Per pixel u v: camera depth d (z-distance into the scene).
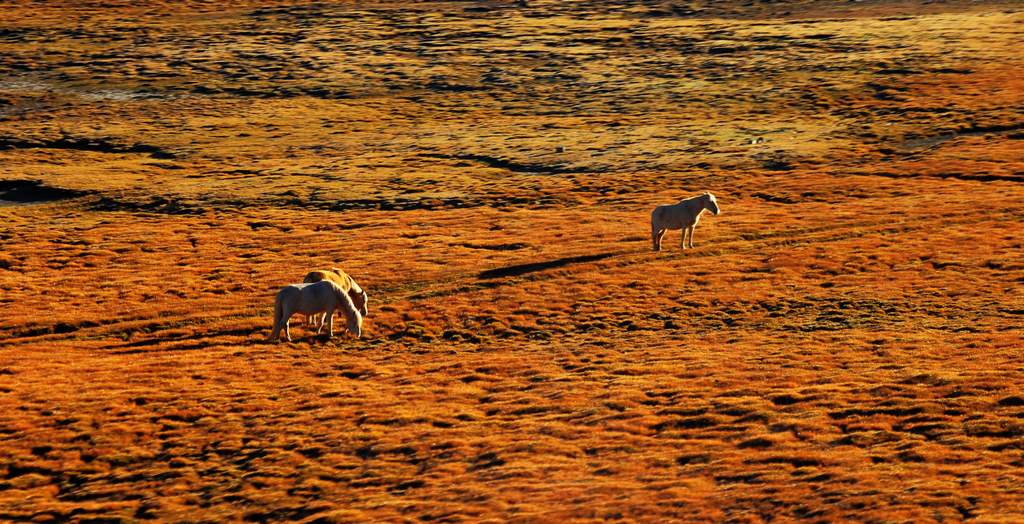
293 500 69.75
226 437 82.50
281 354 106.56
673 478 69.06
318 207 198.88
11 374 103.19
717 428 78.44
